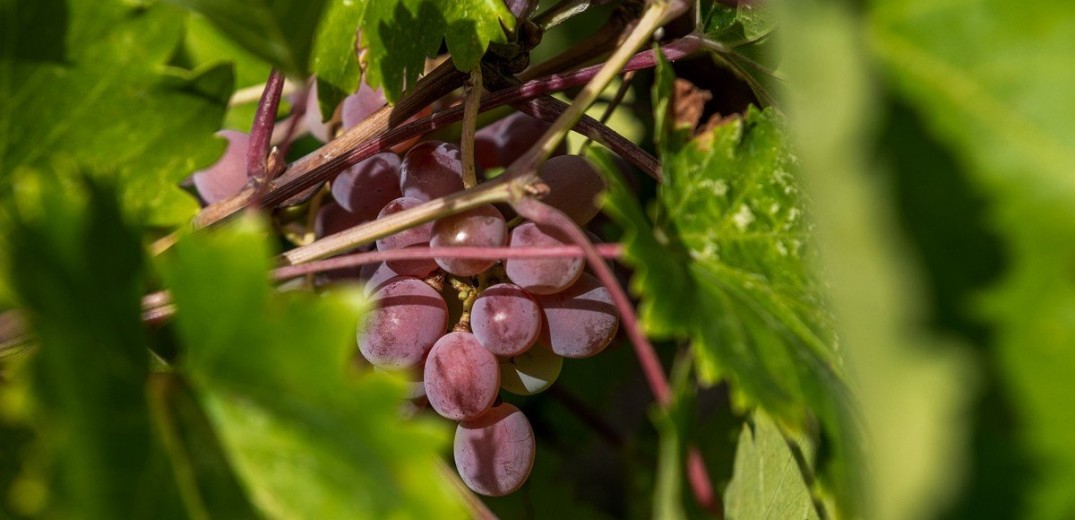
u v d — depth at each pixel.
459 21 0.67
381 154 0.69
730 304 0.62
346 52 0.66
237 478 0.60
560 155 0.68
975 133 0.57
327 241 0.63
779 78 0.66
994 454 0.56
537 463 0.79
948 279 0.57
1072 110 0.57
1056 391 0.56
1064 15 0.57
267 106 0.67
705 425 0.75
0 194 0.62
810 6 0.55
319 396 0.59
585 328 0.65
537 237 0.64
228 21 0.61
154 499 0.59
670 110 0.64
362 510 0.59
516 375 0.67
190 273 0.59
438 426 0.59
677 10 0.64
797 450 0.65
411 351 0.65
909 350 0.54
